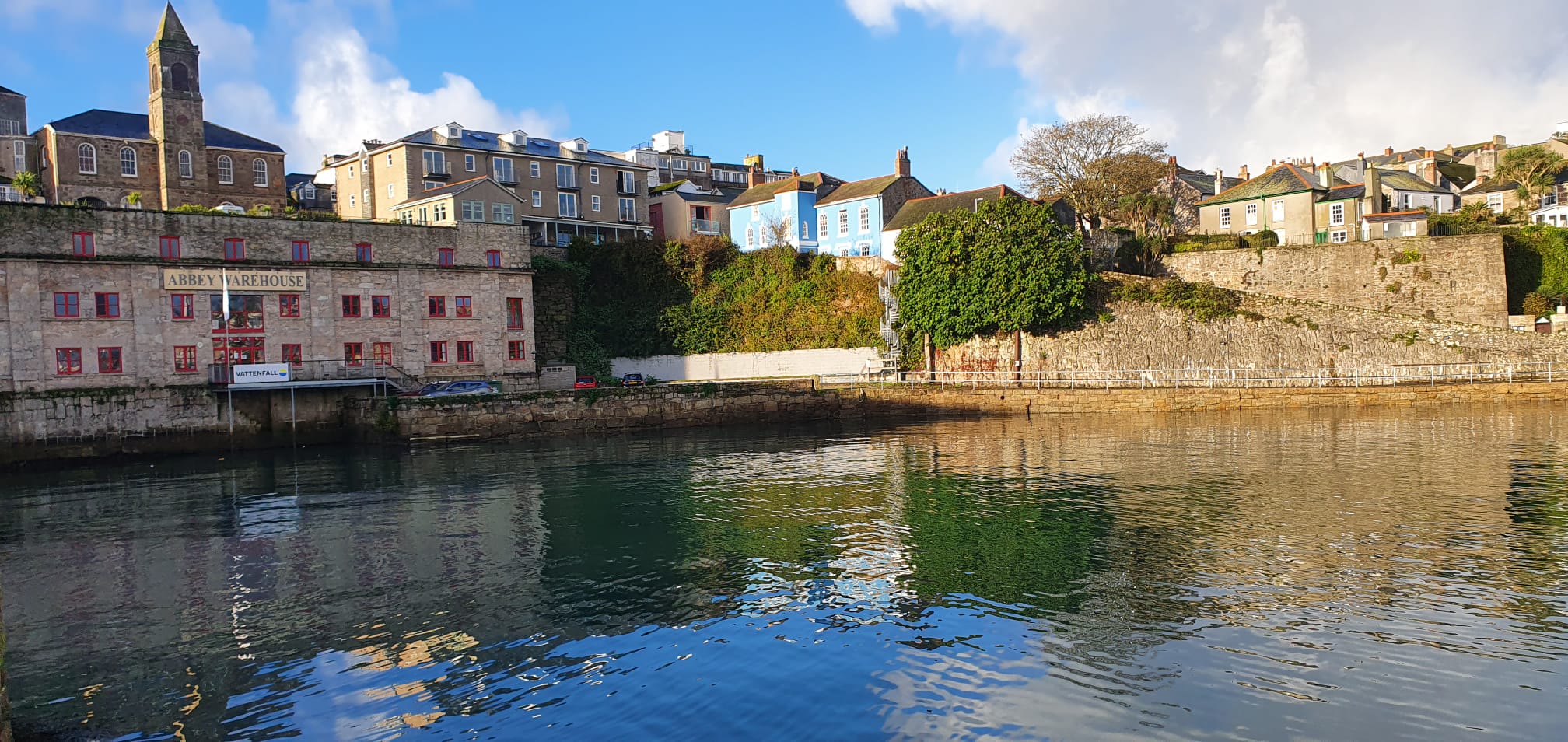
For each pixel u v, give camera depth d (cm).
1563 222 7912
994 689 1452
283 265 5144
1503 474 3161
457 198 6781
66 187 6931
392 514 2956
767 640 1700
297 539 2627
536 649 1689
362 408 5062
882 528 2594
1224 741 1263
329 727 1387
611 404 5403
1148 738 1277
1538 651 1542
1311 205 7906
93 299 4600
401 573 2228
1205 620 1734
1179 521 2561
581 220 8325
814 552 2341
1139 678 1477
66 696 1519
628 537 2564
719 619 1830
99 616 1942
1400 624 1683
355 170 8131
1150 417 5684
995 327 6594
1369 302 6844
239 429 4922
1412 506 2669
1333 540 2295
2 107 8106
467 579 2167
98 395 4538
